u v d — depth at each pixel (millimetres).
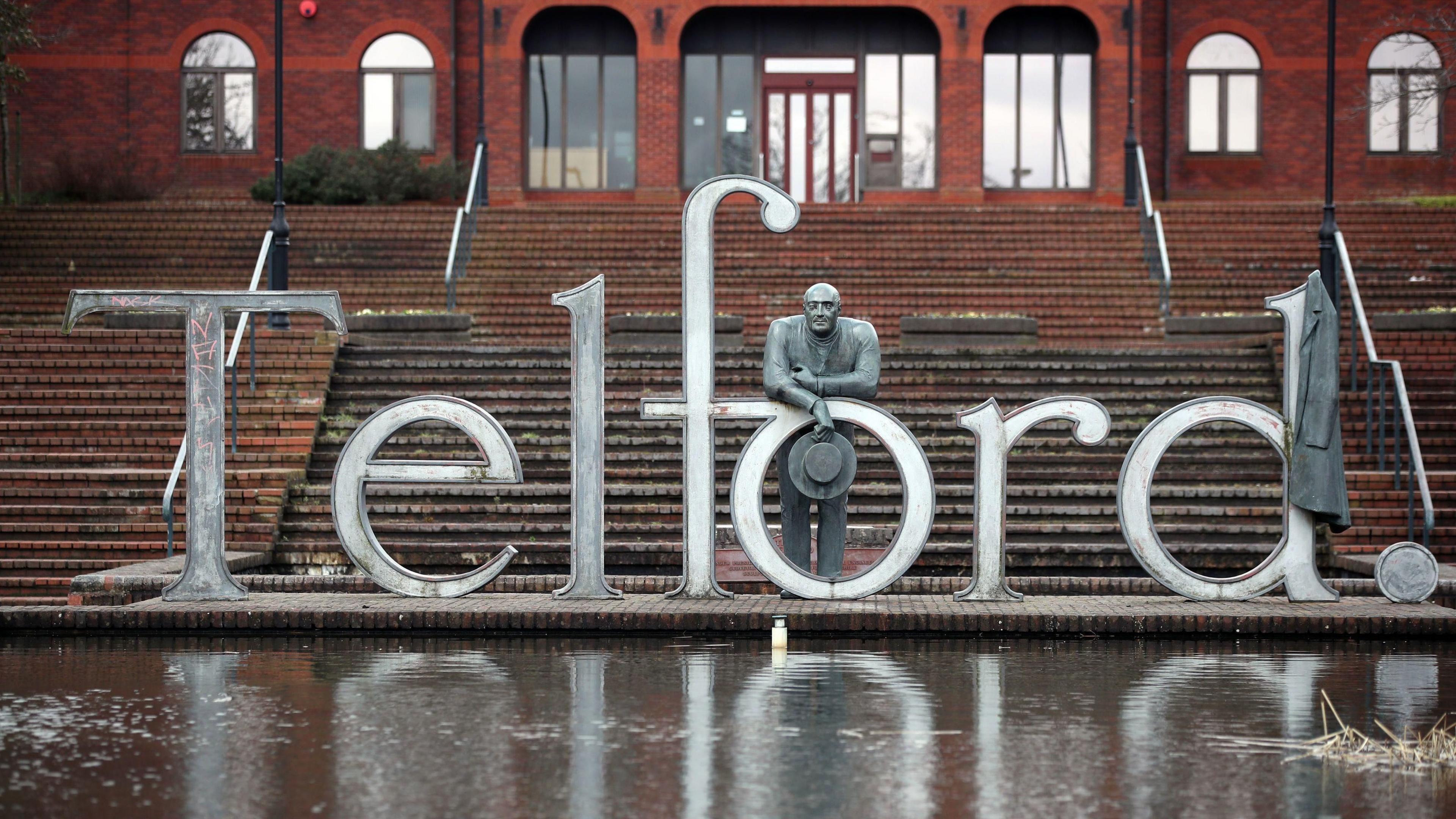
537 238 25625
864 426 11422
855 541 14320
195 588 11578
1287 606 11336
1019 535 14773
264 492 14938
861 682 8984
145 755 7062
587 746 7246
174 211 26109
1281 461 16031
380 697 8492
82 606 11594
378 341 19078
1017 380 17797
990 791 6398
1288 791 6406
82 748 7227
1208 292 23516
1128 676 9203
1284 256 24719
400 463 11438
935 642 10586
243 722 7816
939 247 25203
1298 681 9062
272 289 20094
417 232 25969
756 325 22719
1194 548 14117
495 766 6844
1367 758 7020
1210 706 8258
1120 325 22781
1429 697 8555
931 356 18297
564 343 19656
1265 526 14789
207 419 11594
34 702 8359
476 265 24844
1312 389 11500
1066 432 16844
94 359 17672
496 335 22516
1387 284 22984
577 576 11688
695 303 11617
